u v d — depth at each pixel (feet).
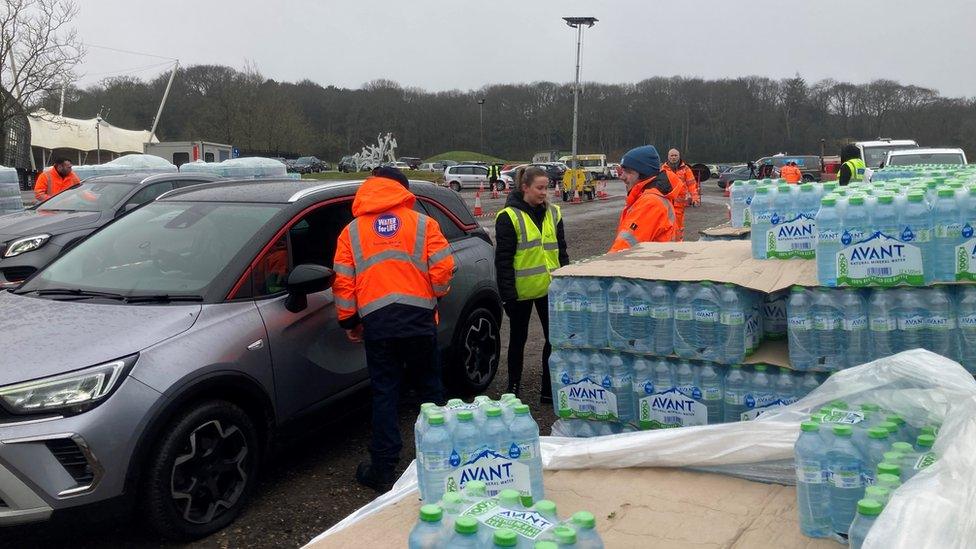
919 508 6.23
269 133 224.94
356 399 16.87
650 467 9.62
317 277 14.74
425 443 8.50
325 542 8.14
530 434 8.69
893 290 10.39
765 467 9.13
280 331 14.84
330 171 228.22
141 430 12.21
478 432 8.56
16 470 11.53
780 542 7.85
